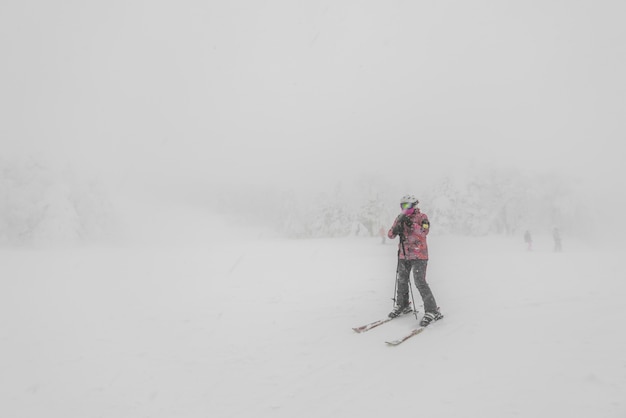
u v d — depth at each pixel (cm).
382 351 442
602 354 366
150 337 601
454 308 588
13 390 435
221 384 411
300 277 1170
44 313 805
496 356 390
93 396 410
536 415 281
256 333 573
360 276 1119
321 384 382
